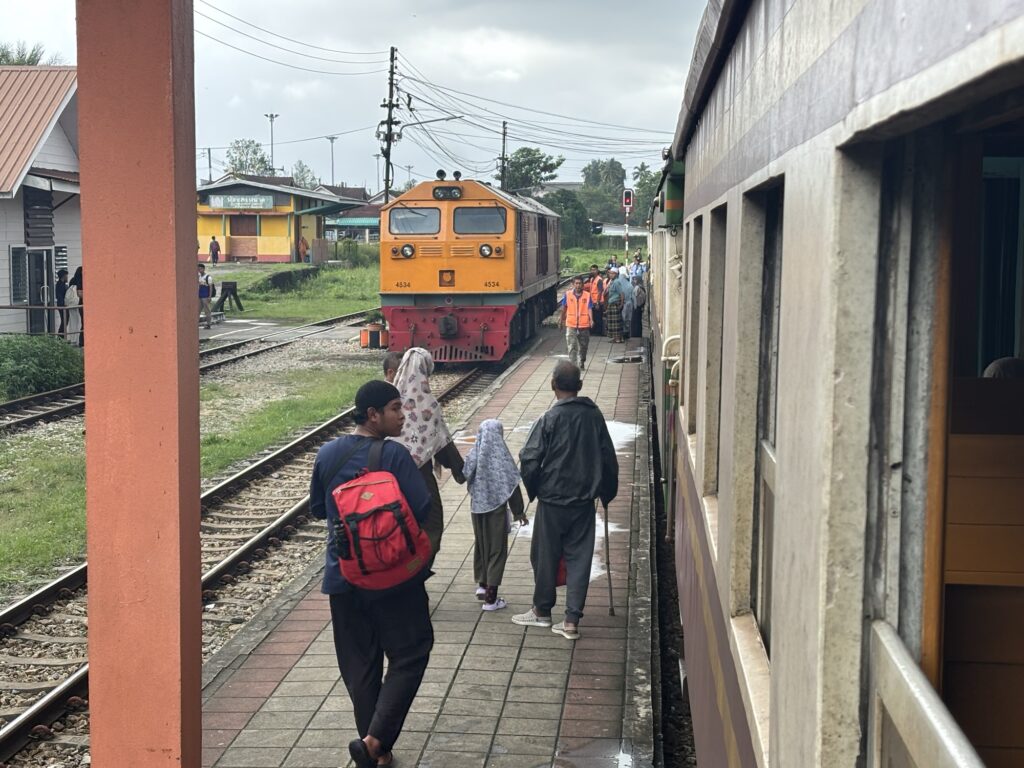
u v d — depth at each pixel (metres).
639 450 13.05
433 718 5.80
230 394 18.31
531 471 6.86
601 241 88.00
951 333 1.61
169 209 3.09
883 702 1.60
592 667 6.45
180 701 3.18
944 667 2.12
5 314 22.06
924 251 1.59
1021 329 4.40
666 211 8.87
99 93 3.08
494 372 21.67
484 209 20.98
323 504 5.11
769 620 2.89
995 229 4.43
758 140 2.67
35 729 5.97
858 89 1.50
